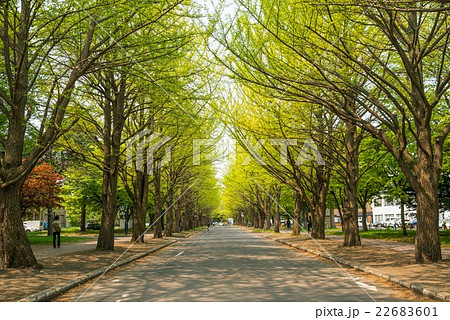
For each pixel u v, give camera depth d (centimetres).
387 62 1589
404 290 1010
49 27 1419
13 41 1411
